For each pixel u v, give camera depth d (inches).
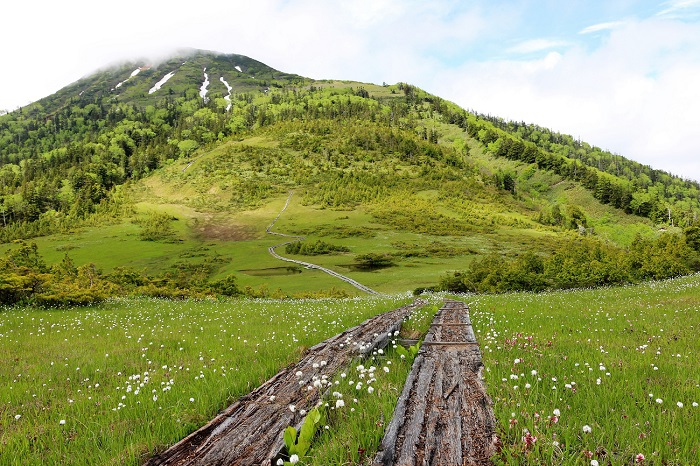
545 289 1667.1
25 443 209.9
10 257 1514.5
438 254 5428.2
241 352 419.8
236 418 219.6
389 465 157.6
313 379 276.4
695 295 778.2
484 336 452.8
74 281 1312.7
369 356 366.0
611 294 992.2
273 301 1364.4
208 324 681.0
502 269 1893.5
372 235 6855.3
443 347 371.9
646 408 214.8
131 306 1004.6
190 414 236.8
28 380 350.0
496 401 221.9
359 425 200.8
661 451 167.8
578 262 1962.4
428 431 186.4
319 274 4436.5
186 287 1716.3
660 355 338.3
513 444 172.9
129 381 335.0
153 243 6811.0
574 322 545.0
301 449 175.8
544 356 344.2
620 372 285.3
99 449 200.5
